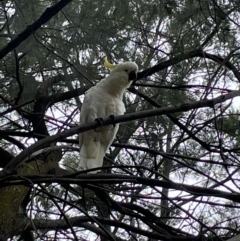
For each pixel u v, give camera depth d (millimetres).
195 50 4996
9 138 4941
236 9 4855
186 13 4930
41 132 5262
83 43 4938
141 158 6387
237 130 5625
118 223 4895
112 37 5086
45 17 4363
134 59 5691
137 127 5984
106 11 4957
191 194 3805
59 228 4895
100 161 5176
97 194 4855
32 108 6016
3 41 5215
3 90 5676
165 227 4867
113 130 5074
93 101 5156
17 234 4574
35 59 5184
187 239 4578
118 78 5270
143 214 5082
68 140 5086
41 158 5074
